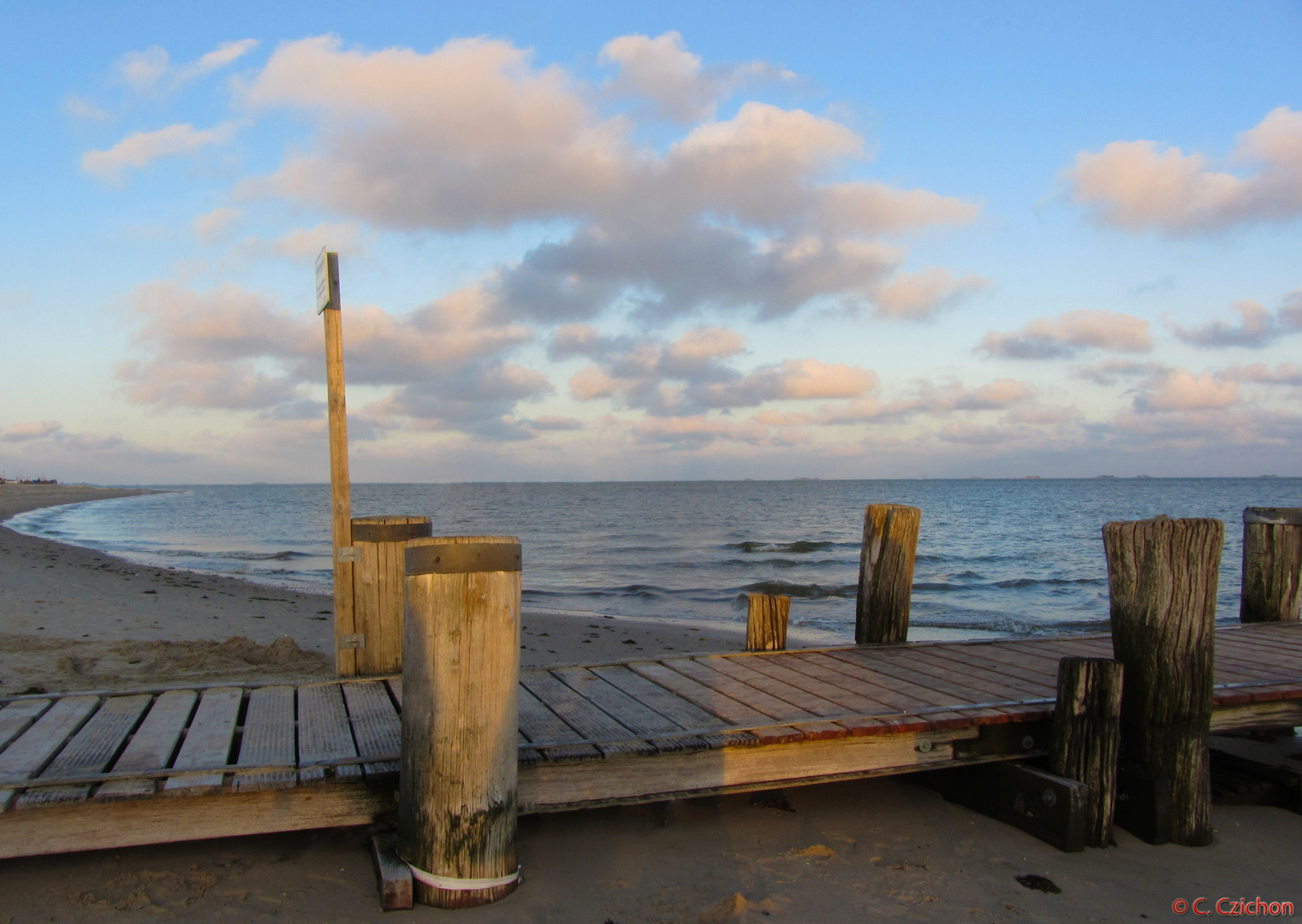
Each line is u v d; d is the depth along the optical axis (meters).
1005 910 3.38
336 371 5.00
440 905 3.14
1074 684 4.05
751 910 3.31
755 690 4.73
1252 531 7.48
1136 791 4.17
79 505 81.25
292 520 56.00
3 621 9.13
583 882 3.48
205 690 4.58
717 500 89.50
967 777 4.50
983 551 30.05
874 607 6.24
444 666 3.08
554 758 3.52
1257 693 4.73
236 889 3.30
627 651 10.11
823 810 4.40
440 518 56.72
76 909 3.12
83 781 3.09
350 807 3.40
